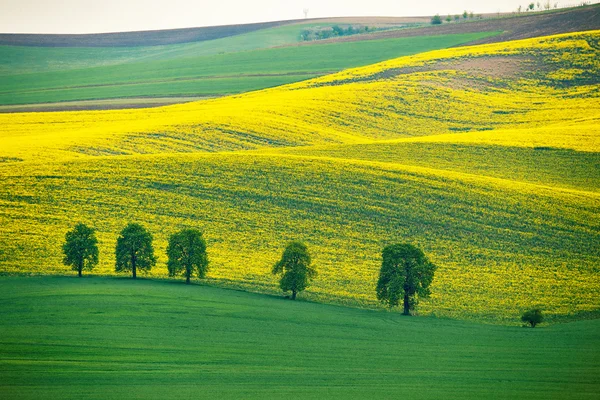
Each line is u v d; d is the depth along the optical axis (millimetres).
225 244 156375
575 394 79250
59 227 160125
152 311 111125
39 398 72938
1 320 103500
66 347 91875
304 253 129375
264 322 109812
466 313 126500
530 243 158500
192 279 138625
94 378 80250
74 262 137375
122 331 100062
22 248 149000
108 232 159750
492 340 106062
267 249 155000
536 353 98312
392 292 123625
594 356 96562
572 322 120000
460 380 84312
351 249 155875
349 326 111438
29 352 89125
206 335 100750
